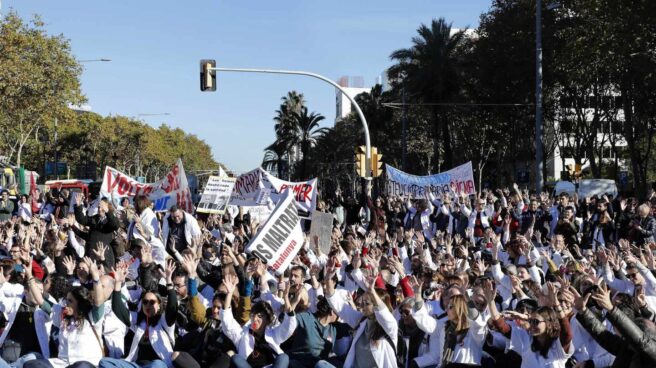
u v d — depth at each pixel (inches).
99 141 3725.4
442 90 2194.9
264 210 888.9
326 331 392.8
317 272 458.0
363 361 334.3
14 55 1674.5
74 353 362.0
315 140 3956.7
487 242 614.9
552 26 1956.2
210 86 988.6
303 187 885.8
